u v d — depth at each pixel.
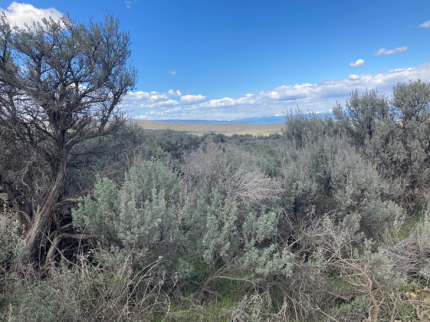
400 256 3.58
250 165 6.20
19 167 4.72
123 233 3.06
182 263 3.25
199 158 6.18
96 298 2.74
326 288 3.28
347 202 4.57
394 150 6.69
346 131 8.98
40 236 4.26
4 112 4.44
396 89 8.05
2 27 4.34
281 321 2.84
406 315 2.92
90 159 6.23
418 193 6.00
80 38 4.92
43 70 4.78
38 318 2.25
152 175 4.21
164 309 2.89
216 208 3.71
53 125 4.89
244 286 3.38
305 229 4.12
